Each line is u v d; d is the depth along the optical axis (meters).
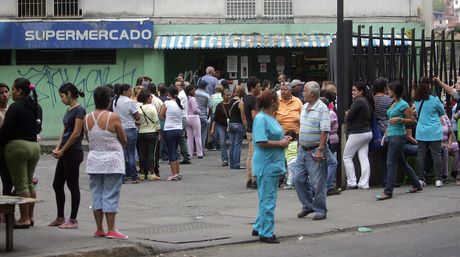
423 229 10.68
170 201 13.48
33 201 9.07
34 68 25.22
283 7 24.92
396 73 14.93
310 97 11.20
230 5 24.91
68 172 10.46
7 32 24.58
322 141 11.12
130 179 15.96
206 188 15.11
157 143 16.53
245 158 20.61
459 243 9.62
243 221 11.37
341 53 13.98
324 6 25.00
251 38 24.58
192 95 20.28
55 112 25.23
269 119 9.73
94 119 9.67
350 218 11.45
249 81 14.79
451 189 14.12
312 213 11.84
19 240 9.60
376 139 14.28
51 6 24.91
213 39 24.53
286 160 14.59
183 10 24.88
